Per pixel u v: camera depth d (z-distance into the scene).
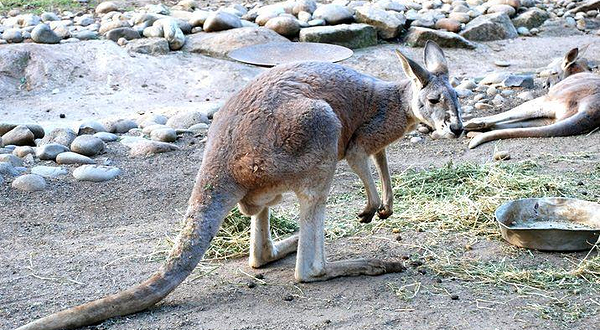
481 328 4.62
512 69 12.80
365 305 4.93
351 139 5.47
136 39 12.79
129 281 5.41
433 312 4.83
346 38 13.27
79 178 7.64
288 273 5.47
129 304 4.73
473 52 13.55
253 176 4.94
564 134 8.80
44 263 5.75
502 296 5.05
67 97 11.22
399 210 6.55
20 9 14.92
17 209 6.94
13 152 8.38
